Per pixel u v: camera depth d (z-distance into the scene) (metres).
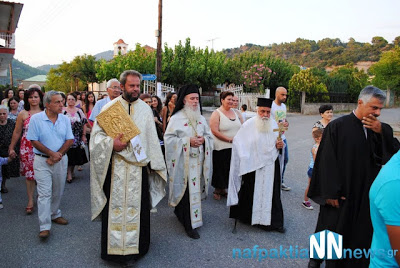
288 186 6.39
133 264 3.39
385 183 1.66
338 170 2.81
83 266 3.37
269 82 29.47
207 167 4.38
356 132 2.79
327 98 28.50
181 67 25.09
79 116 6.32
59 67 47.25
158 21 16.31
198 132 4.30
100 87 32.53
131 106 3.49
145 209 3.50
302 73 26.27
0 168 5.14
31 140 3.90
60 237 4.02
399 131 15.94
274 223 4.23
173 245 3.86
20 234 4.07
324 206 3.03
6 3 16.66
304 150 10.45
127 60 23.06
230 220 4.65
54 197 4.28
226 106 5.46
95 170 3.36
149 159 3.51
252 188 4.30
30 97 4.97
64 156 4.21
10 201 5.27
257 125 4.18
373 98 2.66
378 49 113.88
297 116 23.84
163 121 5.89
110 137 3.33
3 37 16.97
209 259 3.55
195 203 4.15
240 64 29.56
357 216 2.79
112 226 3.33
